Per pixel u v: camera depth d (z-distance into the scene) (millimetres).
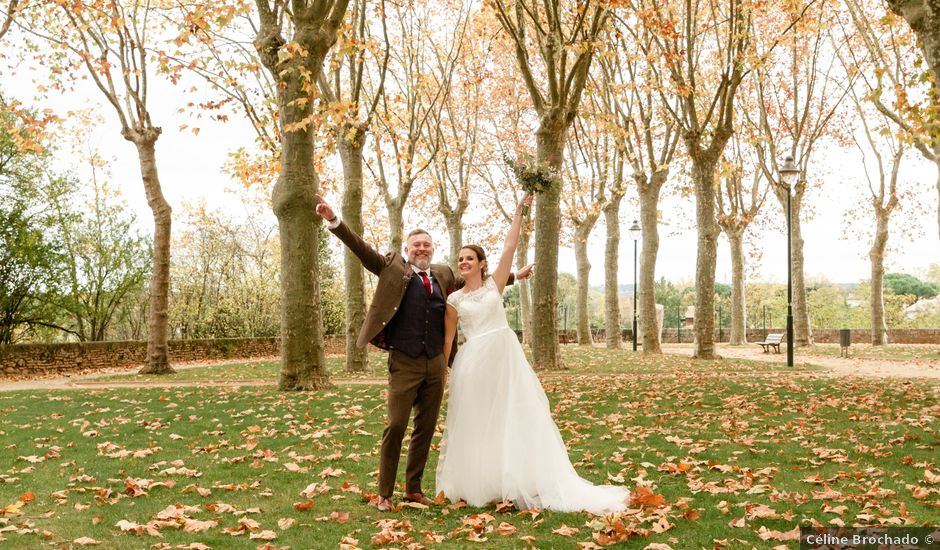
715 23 19359
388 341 4898
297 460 6379
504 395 5051
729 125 19688
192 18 12859
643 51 19875
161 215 19688
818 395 10914
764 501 4773
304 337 12523
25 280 23438
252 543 3967
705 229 20484
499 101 31391
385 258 4953
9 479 5613
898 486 5133
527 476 4805
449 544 3988
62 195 24375
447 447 5105
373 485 5430
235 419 9133
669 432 7664
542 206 16828
